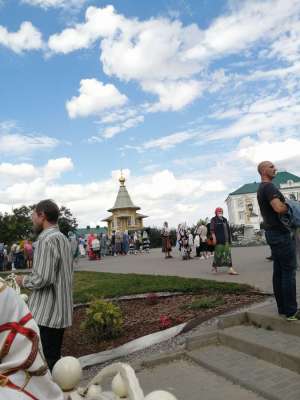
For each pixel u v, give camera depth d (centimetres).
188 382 505
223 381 496
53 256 431
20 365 173
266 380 468
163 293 1020
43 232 449
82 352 678
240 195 9831
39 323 430
